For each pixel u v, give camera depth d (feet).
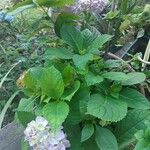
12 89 2.25
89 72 1.55
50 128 1.41
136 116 1.51
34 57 2.40
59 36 1.77
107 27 2.15
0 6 3.29
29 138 1.42
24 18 2.78
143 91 1.76
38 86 1.54
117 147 1.42
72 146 1.52
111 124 1.56
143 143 1.35
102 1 1.87
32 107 1.54
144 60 1.99
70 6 1.79
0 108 2.18
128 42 2.25
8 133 1.86
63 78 1.53
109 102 1.48
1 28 2.72
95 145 1.51
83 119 1.50
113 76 1.52
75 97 1.52
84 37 1.70
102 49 1.99
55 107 1.45
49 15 1.85
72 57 1.57
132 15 2.19
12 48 2.53
